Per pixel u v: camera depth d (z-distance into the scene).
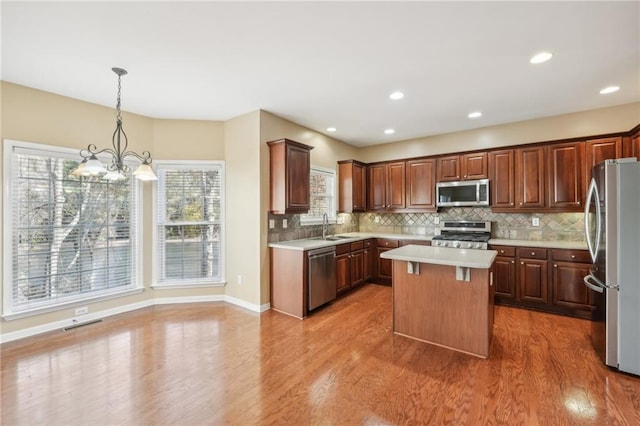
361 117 4.04
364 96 3.31
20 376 2.27
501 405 1.94
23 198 2.96
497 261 3.99
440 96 3.32
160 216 3.98
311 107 3.66
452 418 1.82
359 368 2.40
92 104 3.42
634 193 2.26
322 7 1.85
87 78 2.82
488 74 2.78
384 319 3.50
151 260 3.95
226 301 4.11
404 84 3.00
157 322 3.37
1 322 2.82
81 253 3.36
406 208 5.09
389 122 4.27
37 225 3.05
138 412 1.88
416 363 2.48
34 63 2.53
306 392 2.09
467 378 2.25
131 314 3.61
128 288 3.74
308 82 2.95
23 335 2.93
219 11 1.88
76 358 2.55
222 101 3.43
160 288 3.98
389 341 2.90
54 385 2.15
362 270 4.89
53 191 3.15
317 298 3.75
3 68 2.60
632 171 2.26
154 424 1.78
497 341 2.89
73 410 1.89
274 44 2.27
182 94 3.23
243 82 2.94
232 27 2.05
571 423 1.77
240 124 3.92
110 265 3.60
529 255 3.77
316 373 2.33
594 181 2.62
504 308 3.87
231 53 2.40
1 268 2.83
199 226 4.10
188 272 4.07
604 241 2.38
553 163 3.82
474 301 2.63
